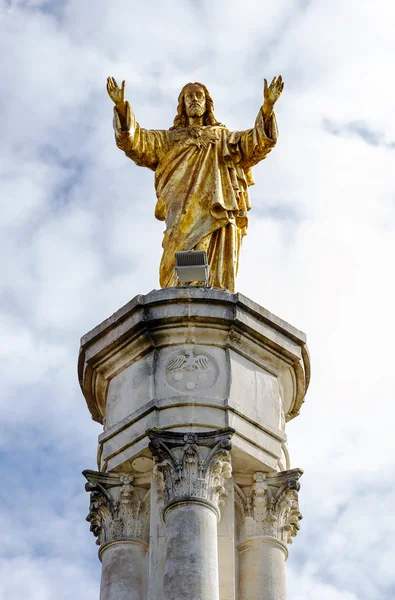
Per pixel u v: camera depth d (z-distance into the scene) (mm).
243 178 22828
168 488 19359
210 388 20219
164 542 19406
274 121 22641
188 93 23562
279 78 22453
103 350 20984
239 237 22656
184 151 23000
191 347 20578
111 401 20828
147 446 19891
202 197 22469
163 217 22922
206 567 18609
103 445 20594
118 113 22766
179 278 21250
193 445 19516
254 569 19688
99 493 20297
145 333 20609
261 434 20281
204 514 19094
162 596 18766
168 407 20031
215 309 20609
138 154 23078
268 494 20172
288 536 20141
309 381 21391
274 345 20891
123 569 19703
